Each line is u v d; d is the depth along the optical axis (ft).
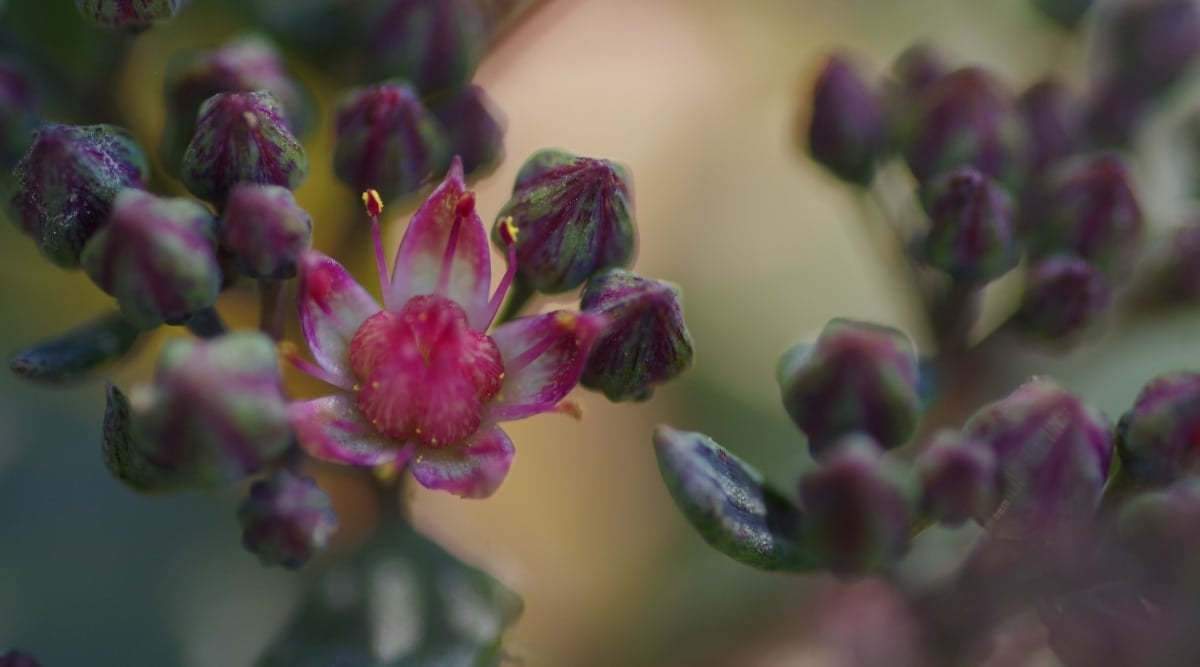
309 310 0.35
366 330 0.35
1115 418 0.39
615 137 0.44
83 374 0.36
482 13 0.39
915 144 0.39
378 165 0.37
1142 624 0.34
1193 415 0.35
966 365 0.39
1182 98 0.43
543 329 0.35
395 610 0.37
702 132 0.44
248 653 0.40
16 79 0.37
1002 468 0.34
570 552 0.42
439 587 0.37
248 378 0.33
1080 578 0.35
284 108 0.37
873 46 0.45
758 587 0.41
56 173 0.35
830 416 0.35
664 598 0.41
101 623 0.40
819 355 0.35
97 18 0.37
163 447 0.33
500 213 0.36
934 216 0.38
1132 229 0.38
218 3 0.41
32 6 0.39
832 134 0.40
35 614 0.40
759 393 0.43
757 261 0.44
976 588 0.36
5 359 0.41
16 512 0.41
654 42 0.45
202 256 0.34
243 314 0.38
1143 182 0.41
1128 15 0.41
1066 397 0.34
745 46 0.45
